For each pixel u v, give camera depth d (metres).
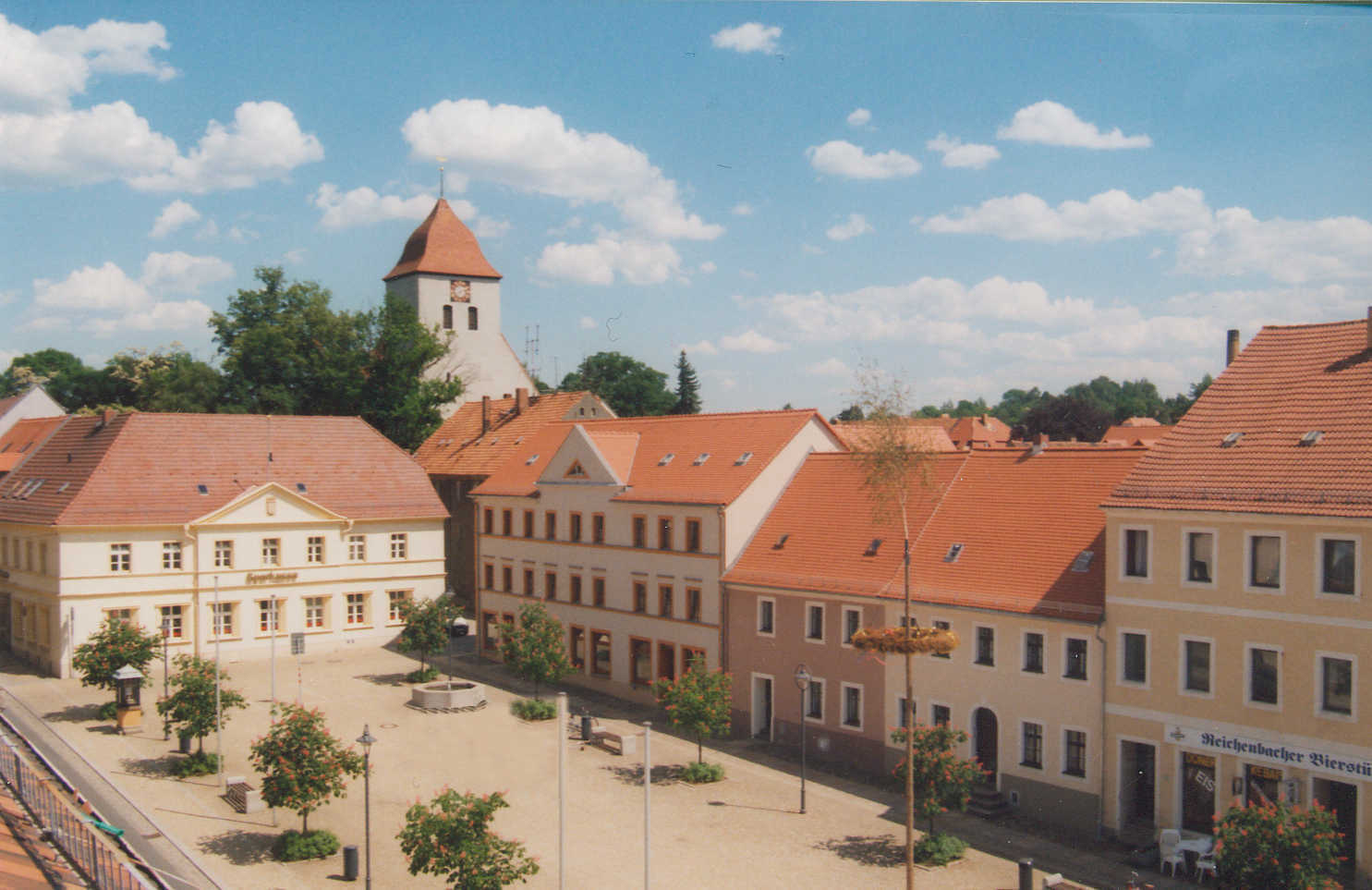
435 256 98.62
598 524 58.19
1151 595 35.25
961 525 43.97
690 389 137.25
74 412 120.50
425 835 30.03
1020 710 38.59
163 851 35.12
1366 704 30.64
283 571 65.75
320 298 90.12
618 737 46.78
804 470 52.81
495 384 101.38
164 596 61.94
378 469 72.12
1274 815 27.73
